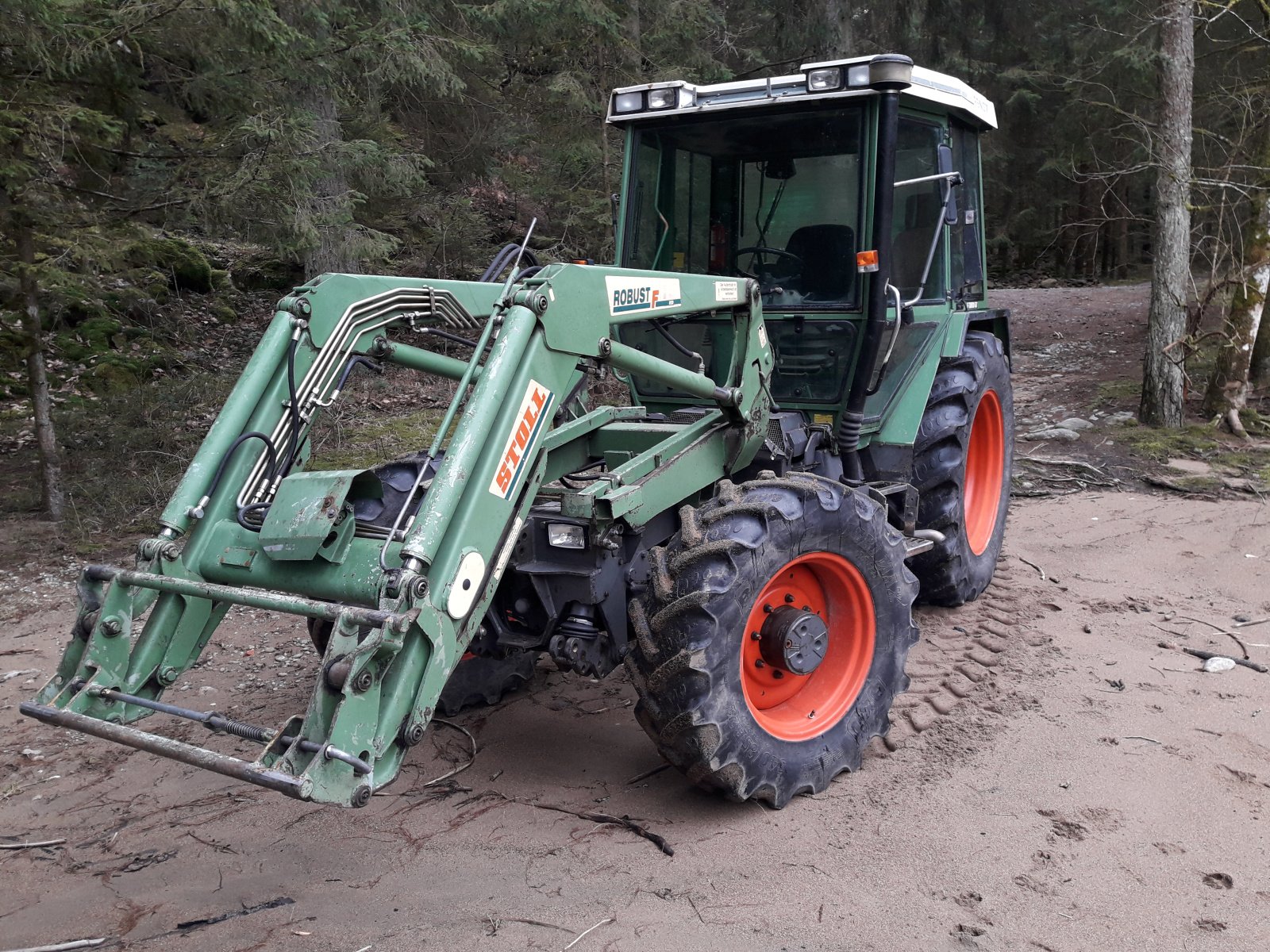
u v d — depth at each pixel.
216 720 2.52
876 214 4.16
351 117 10.41
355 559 2.72
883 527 3.66
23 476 7.79
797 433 4.26
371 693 2.42
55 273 6.69
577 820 3.28
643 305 3.34
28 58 6.20
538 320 2.93
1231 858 2.95
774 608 3.46
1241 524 6.27
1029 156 18.52
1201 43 12.05
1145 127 8.74
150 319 11.45
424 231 12.38
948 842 3.08
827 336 4.42
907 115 4.54
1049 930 2.65
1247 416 8.38
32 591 5.77
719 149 4.48
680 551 3.15
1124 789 3.35
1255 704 3.97
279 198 7.74
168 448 8.17
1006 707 4.01
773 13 14.40
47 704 2.62
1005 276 22.75
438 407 9.77
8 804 3.51
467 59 10.33
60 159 6.64
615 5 10.74
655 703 3.12
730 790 3.19
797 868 2.96
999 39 17.39
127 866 3.09
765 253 4.46
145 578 2.69
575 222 11.20
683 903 2.80
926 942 2.61
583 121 10.90
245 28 6.73
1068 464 7.76
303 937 2.68
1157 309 8.42
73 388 9.88
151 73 7.41
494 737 3.93
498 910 2.78
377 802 3.43
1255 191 8.59
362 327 3.20
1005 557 5.98
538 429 2.94
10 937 2.72
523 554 3.47
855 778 3.52
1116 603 5.16
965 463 5.03
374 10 9.76
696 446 3.71
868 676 3.62
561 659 3.38
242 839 3.21
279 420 3.06
